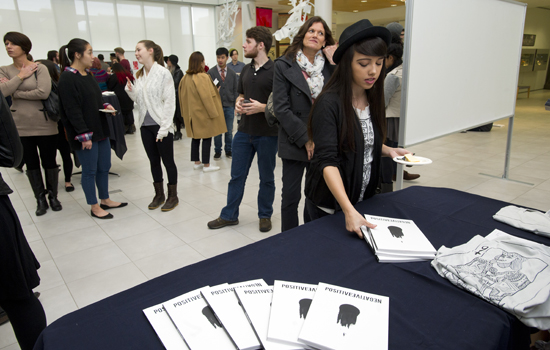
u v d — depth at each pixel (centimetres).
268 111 220
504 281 93
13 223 125
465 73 296
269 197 274
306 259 110
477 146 553
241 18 995
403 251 109
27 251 132
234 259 110
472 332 80
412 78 243
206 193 368
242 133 264
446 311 87
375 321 82
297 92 202
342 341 76
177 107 626
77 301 198
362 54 125
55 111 304
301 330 78
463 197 161
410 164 146
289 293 91
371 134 149
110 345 77
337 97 135
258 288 93
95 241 267
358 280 99
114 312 87
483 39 306
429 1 238
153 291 95
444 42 262
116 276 221
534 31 1268
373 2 1014
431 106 268
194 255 245
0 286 123
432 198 160
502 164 452
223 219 286
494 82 340
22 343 135
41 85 292
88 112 273
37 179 315
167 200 327
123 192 376
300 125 201
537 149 525
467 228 129
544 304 85
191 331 79
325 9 584
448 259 104
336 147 137
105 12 959
